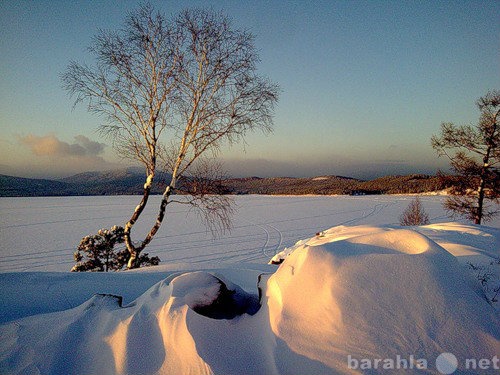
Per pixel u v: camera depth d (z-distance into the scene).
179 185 8.56
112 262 10.35
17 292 4.90
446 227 8.85
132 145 8.26
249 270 5.90
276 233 32.03
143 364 2.63
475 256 5.62
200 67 8.04
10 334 3.38
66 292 4.98
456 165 13.71
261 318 2.96
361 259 3.01
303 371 2.38
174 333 2.75
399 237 3.38
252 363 2.58
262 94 8.09
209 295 3.22
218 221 8.78
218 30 7.84
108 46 7.69
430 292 2.75
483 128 13.09
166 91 7.96
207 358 2.56
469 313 2.64
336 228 10.48
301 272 2.99
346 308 2.66
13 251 24.86
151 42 7.77
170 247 25.69
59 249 25.45
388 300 2.70
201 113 8.16
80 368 2.78
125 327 2.93
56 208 70.62
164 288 3.52
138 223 41.81
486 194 13.84
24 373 2.73
